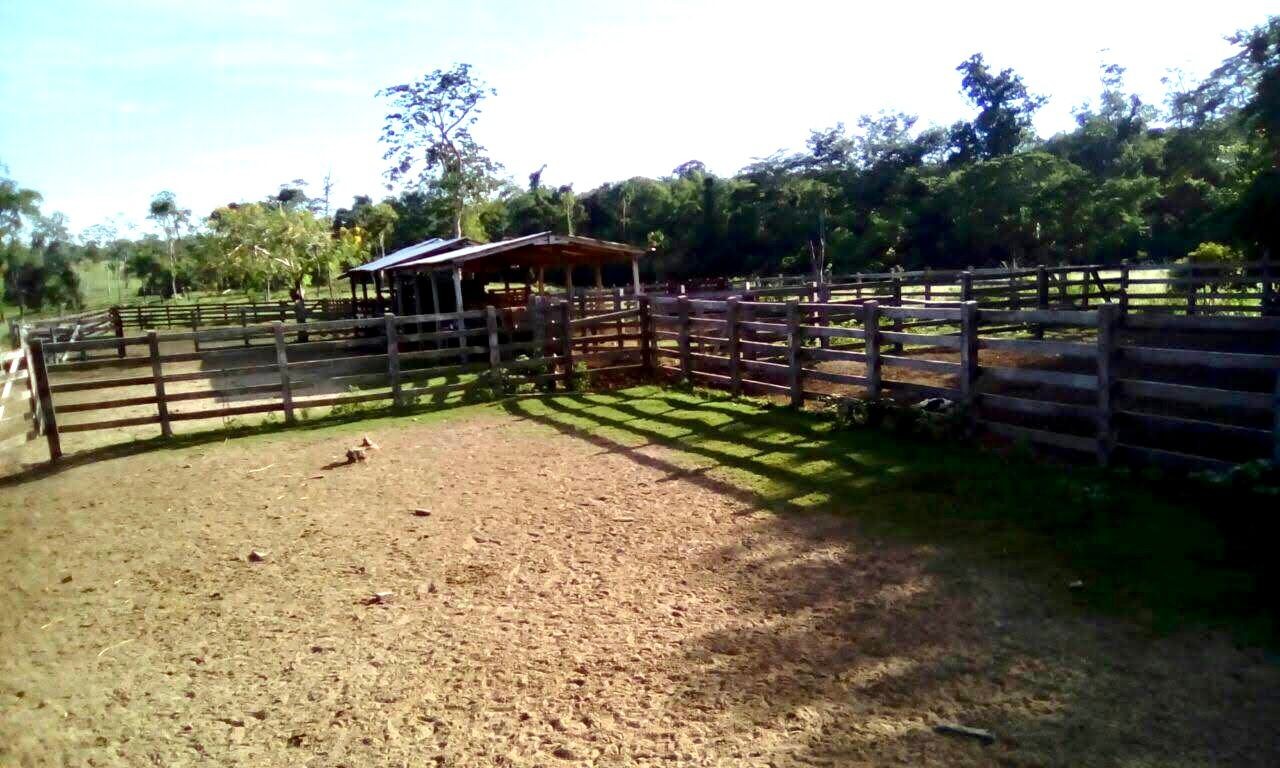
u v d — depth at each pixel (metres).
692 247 57.81
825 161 62.47
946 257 48.41
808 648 4.18
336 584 5.61
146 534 7.06
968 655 3.98
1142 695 3.51
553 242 19.72
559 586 5.28
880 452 7.70
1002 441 7.67
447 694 4.02
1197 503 5.54
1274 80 18.72
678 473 7.74
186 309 36.81
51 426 10.28
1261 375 10.31
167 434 11.14
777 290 16.58
